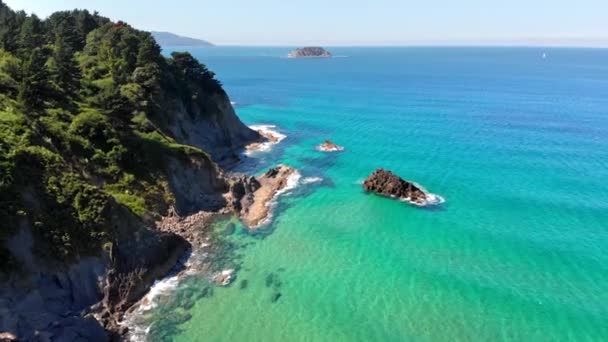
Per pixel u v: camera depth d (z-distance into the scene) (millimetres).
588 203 70688
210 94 103250
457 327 42312
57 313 38781
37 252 39625
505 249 56469
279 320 42719
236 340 39938
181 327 41219
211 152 90312
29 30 91375
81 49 103875
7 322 34969
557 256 54812
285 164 90562
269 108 158875
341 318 43250
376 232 60844
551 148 104062
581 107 166000
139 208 55094
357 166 89250
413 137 114750
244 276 49531
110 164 58375
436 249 56500
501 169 87812
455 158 95438
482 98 190125
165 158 66000
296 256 54219
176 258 51625
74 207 44656
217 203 67250
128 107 67188
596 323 42969
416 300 46156
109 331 39750
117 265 44562
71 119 60000
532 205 69875
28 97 56312
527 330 42031
